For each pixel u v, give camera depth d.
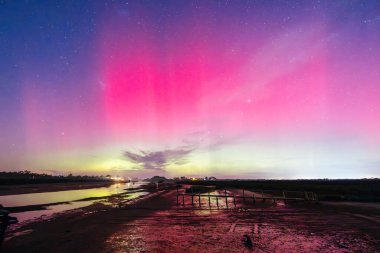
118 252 10.97
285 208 25.80
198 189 68.50
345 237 12.91
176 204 32.53
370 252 10.46
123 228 16.39
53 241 13.05
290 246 11.43
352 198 33.62
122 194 61.47
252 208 26.42
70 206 33.75
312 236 13.23
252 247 11.36
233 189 69.81
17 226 17.88
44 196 55.81
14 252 11.15
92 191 78.00
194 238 13.22
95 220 20.23
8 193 66.69
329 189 61.75
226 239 12.88
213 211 24.70
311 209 24.48
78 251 11.19
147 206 30.86
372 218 18.31
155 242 12.52
